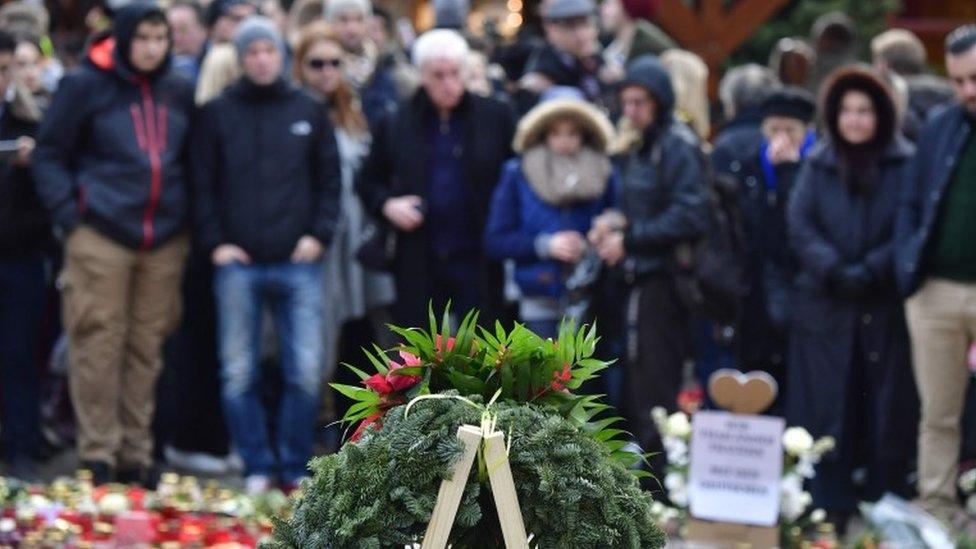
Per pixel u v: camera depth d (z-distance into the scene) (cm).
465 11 1708
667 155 1263
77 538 1061
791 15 2350
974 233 1211
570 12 1525
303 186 1334
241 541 1068
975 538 1080
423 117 1361
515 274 1324
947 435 1234
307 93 1347
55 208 1281
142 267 1309
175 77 1322
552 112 1309
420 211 1353
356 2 1548
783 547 995
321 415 1477
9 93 1341
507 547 516
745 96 1442
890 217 1255
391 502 523
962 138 1218
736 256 1277
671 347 1262
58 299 1467
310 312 1336
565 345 554
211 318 1404
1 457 1370
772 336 1349
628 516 532
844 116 1256
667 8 2275
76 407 1302
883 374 1256
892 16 2622
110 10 1728
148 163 1295
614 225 1268
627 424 1261
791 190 1330
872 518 1083
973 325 1223
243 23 1341
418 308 1362
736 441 984
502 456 517
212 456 1434
